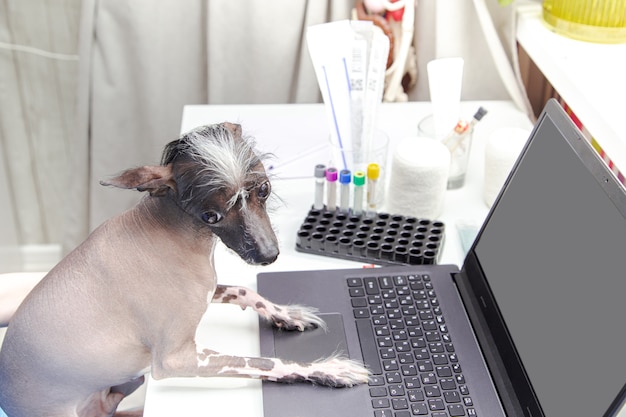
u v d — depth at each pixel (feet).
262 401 2.98
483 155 4.46
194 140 2.69
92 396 3.14
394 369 3.07
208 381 3.08
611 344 2.53
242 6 5.03
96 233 2.93
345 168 4.13
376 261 3.68
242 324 3.34
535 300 2.98
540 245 3.04
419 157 3.84
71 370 2.90
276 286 3.48
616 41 4.17
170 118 5.56
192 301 2.91
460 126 4.05
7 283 3.63
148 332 2.89
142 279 2.84
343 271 3.56
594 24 4.17
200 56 5.39
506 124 4.71
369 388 2.99
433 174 3.82
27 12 5.56
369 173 3.92
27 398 2.99
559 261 2.90
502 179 3.93
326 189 4.01
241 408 2.97
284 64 5.22
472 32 4.86
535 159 3.24
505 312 3.14
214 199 2.68
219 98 5.37
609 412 2.46
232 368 2.97
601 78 3.85
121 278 2.83
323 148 4.50
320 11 4.98
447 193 4.19
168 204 2.83
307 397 2.96
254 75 5.28
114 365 2.94
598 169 2.81
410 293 3.43
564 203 2.96
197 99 5.58
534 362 2.88
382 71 3.88
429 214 3.94
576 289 2.77
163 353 2.93
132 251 2.84
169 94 5.46
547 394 2.76
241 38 5.16
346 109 4.01
